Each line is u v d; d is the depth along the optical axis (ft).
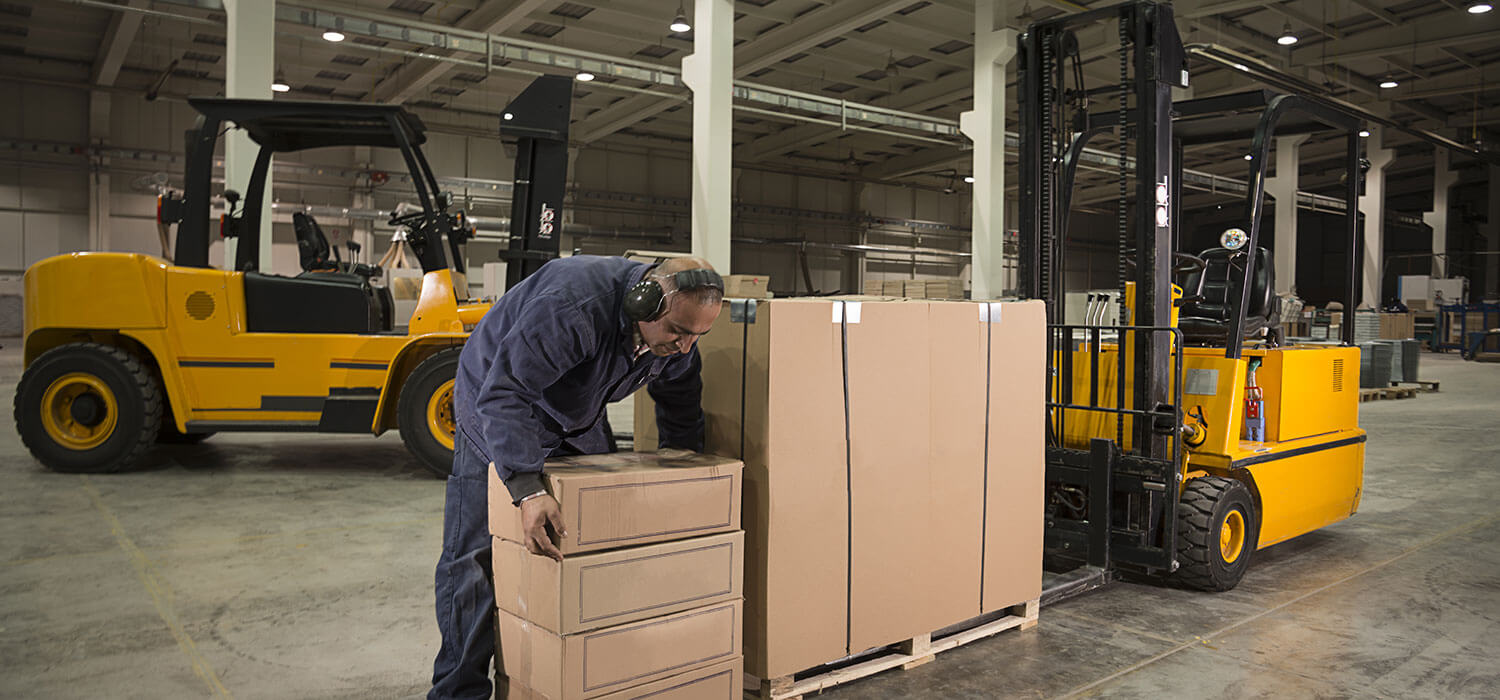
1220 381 12.09
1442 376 51.03
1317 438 13.66
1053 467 12.05
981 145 43.11
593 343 6.45
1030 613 10.15
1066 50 12.42
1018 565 9.84
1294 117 13.70
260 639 9.61
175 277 17.89
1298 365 13.19
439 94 61.57
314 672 8.77
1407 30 50.85
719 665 7.00
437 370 17.81
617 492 6.35
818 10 47.88
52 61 53.67
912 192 91.81
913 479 8.63
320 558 12.72
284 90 58.08
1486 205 93.97
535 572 6.38
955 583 9.11
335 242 61.82
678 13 45.75
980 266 43.24
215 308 17.94
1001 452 9.55
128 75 55.93
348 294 18.28
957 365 9.04
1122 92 11.62
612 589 6.34
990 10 42.45
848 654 8.18
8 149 53.62
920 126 51.49
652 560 6.54
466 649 7.06
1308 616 10.92
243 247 19.19
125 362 18.11
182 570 12.06
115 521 14.69
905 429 8.54
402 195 64.59
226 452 21.90
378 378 18.20
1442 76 59.82
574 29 49.85
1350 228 14.58
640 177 75.77
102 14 46.32
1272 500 12.53
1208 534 11.30
